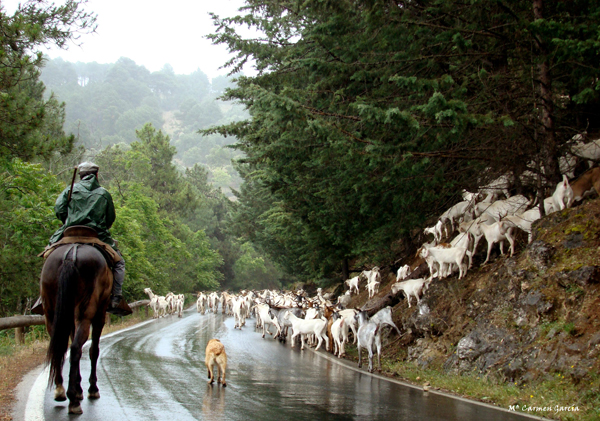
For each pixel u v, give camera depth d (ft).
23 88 57.06
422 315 44.42
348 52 40.50
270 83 55.21
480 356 34.40
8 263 58.18
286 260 129.70
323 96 46.65
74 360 18.88
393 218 50.75
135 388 24.67
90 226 21.91
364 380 33.40
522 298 34.37
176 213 180.75
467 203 54.90
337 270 106.73
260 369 35.96
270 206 124.16
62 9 41.06
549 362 28.81
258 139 53.93
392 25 37.40
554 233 36.29
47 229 61.21
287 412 21.17
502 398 27.14
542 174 40.86
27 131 43.47
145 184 173.27
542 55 35.09
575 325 29.37
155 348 43.91
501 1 35.40
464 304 41.27
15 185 60.18
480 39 39.19
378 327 39.37
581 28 32.07
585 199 40.40
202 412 20.20
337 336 49.19
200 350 44.09
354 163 41.11
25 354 36.81
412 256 75.00
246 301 86.84
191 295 191.93
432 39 38.78
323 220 59.26
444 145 39.52
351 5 39.01
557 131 43.88
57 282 19.58
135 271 97.25
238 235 143.23
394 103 41.14
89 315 19.71
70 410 18.74
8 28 39.19
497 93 39.47
